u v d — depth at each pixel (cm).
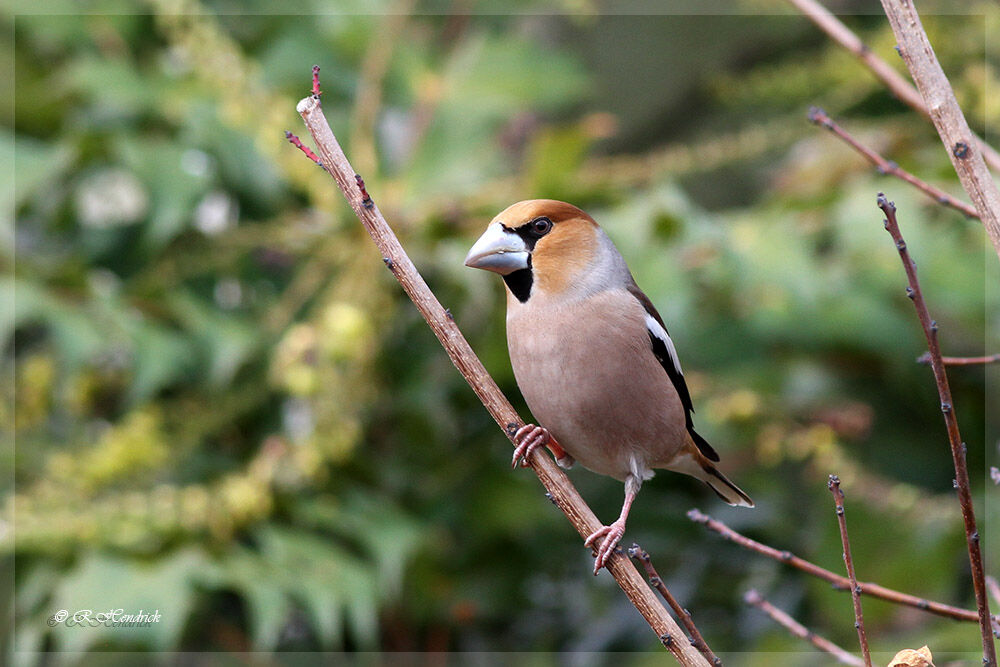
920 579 853
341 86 1022
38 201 980
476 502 939
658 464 653
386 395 936
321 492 890
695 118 1252
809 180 985
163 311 917
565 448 634
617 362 596
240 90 888
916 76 436
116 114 985
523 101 1021
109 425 942
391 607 938
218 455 921
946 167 902
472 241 913
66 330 850
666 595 456
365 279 862
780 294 911
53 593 794
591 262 611
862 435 956
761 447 895
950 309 896
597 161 1070
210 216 1014
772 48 1227
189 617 846
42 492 805
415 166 979
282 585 802
